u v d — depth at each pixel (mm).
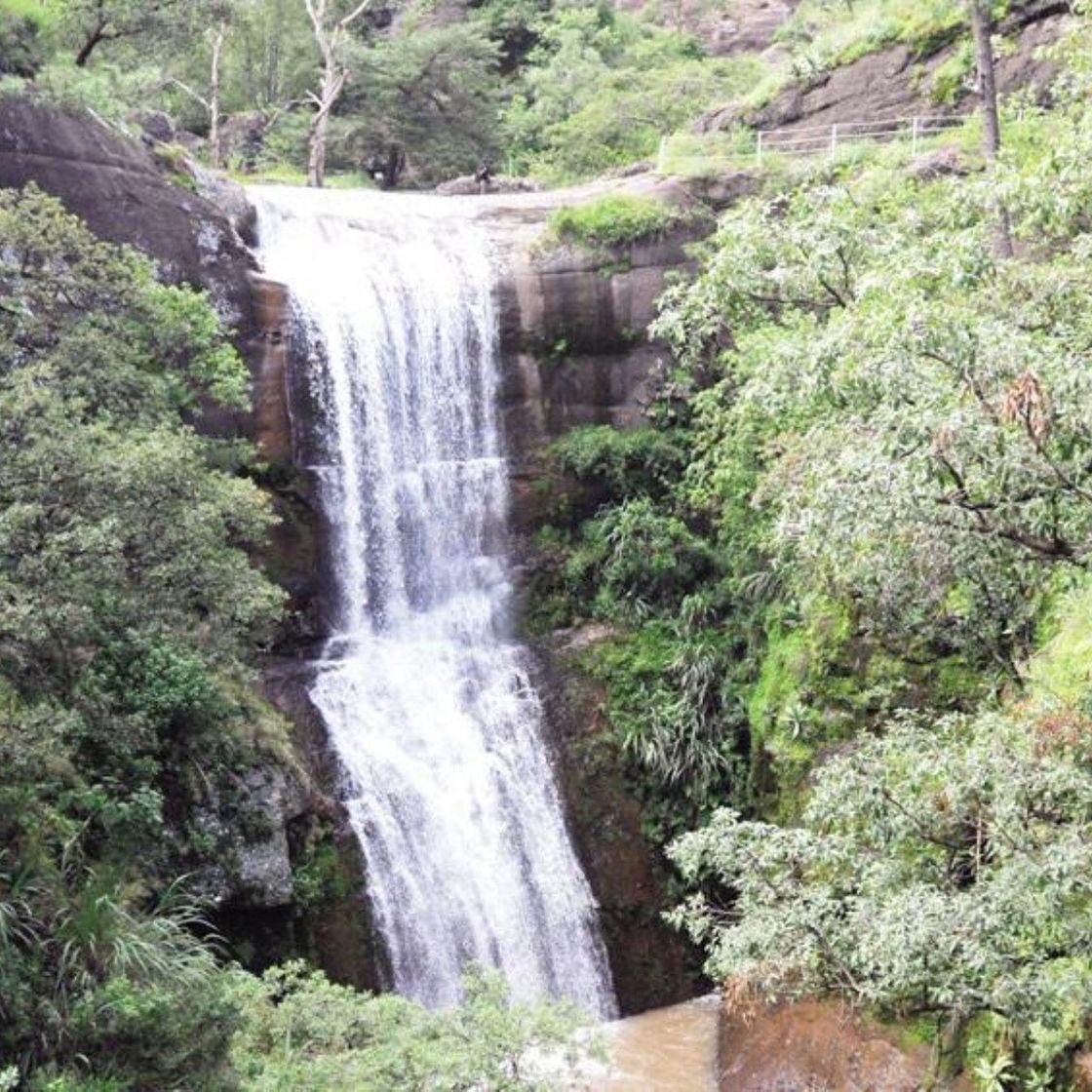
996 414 10312
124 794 17250
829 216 15289
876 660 20812
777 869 13453
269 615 19094
